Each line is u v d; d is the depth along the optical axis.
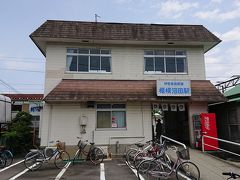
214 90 14.66
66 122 13.90
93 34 14.58
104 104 14.38
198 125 14.12
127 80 14.74
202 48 15.66
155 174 8.45
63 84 14.00
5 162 11.59
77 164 11.79
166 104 14.77
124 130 14.20
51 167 11.20
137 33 14.98
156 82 14.10
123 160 12.80
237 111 13.48
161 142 10.87
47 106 13.95
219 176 9.16
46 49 14.62
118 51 15.09
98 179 8.97
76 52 14.80
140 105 14.56
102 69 14.82
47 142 13.57
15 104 26.97
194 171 8.62
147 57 15.29
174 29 15.52
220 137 15.23
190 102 14.69
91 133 13.95
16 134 15.05
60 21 15.03
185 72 15.35
